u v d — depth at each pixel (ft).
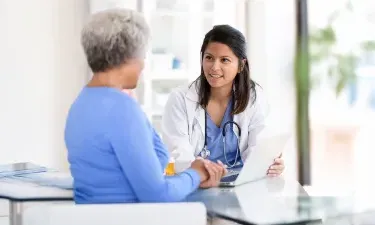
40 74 14.40
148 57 15.03
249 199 6.38
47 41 14.44
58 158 14.70
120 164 5.85
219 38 8.11
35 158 14.42
